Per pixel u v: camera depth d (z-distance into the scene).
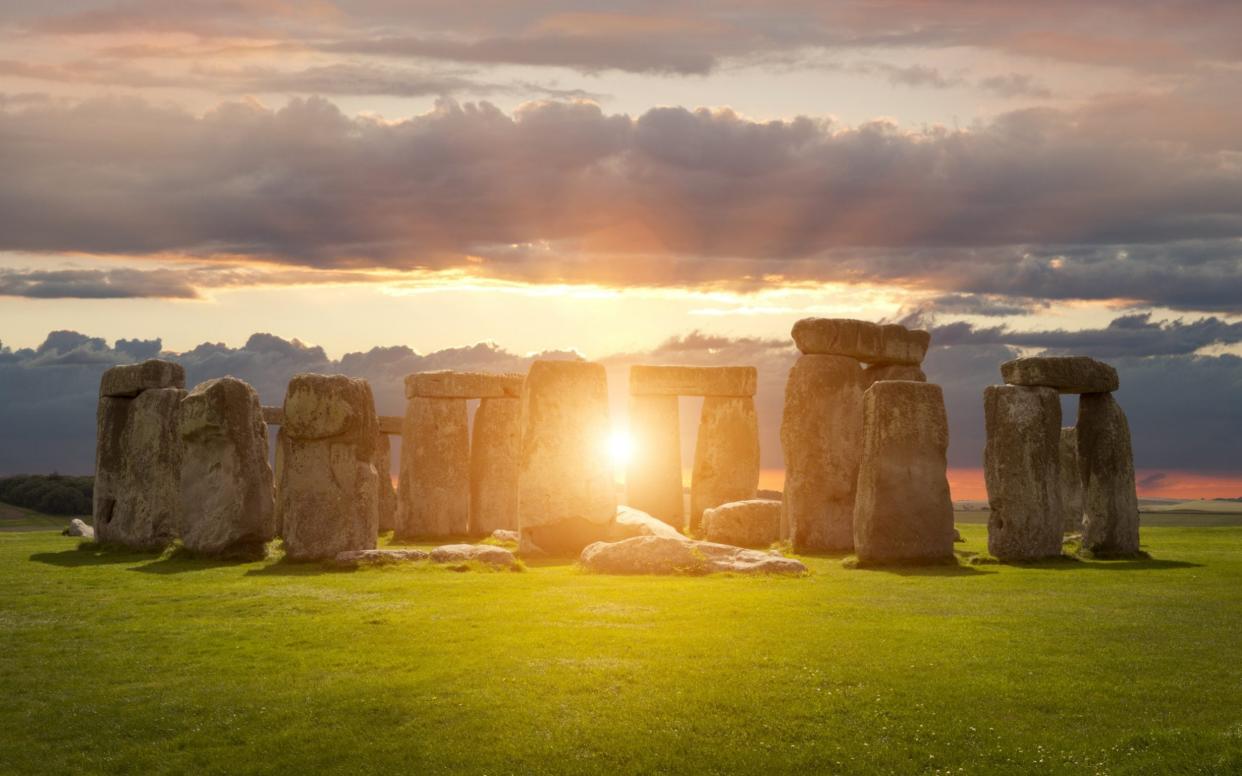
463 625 15.74
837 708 11.70
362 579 21.05
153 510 28.16
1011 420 25.08
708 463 37.59
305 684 12.97
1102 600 17.95
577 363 27.39
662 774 10.42
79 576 22.42
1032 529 24.75
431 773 10.55
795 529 28.73
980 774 10.21
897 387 24.27
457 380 36.12
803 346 29.77
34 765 10.98
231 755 11.05
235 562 24.94
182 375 29.73
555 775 10.43
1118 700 11.85
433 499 35.78
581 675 12.83
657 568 21.72
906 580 20.78
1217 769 10.11
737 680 12.60
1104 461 26.91
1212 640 14.51
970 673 12.84
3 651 14.92
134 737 11.59
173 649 14.89
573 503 26.78
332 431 25.02
